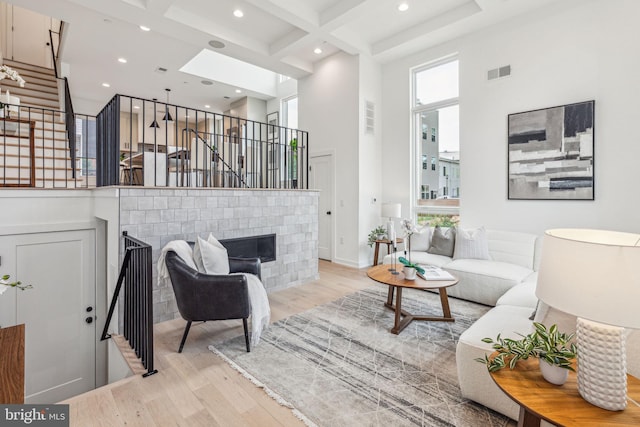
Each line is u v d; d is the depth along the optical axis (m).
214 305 2.48
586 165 3.67
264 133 7.97
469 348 1.84
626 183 3.44
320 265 5.66
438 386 2.04
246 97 7.74
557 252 1.05
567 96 3.80
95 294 3.96
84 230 3.85
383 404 1.87
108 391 1.99
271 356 2.44
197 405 1.87
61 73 5.71
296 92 7.20
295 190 4.45
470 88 4.63
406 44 5.00
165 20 4.17
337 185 5.82
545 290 1.08
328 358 2.40
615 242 1.24
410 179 5.45
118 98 3.06
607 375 1.01
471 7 4.19
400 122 5.55
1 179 4.41
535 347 1.21
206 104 8.38
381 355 2.44
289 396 1.95
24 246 3.48
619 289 0.90
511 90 4.25
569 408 1.02
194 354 2.48
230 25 4.71
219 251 2.95
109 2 3.73
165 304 3.17
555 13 3.89
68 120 5.36
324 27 4.39
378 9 4.39
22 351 1.31
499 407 1.74
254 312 2.65
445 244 4.34
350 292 4.07
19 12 7.18
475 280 3.52
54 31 6.99
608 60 3.54
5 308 3.41
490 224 4.48
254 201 3.97
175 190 3.26
